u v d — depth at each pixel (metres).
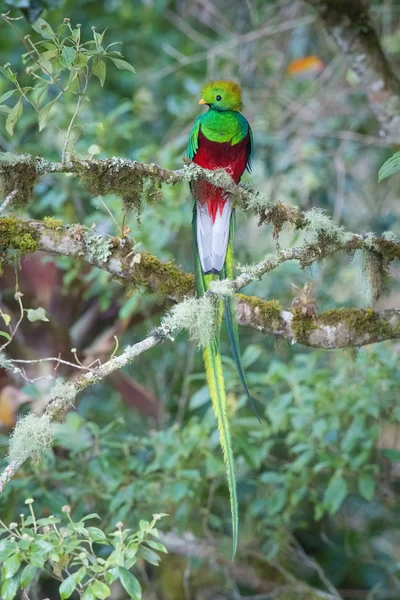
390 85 9.67
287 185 12.00
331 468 9.50
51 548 5.61
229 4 14.41
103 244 6.64
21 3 8.10
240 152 7.50
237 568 10.88
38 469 8.15
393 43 12.62
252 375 9.61
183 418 11.67
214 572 10.84
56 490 9.27
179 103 12.31
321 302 11.25
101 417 11.42
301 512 11.18
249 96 12.59
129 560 5.80
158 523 9.10
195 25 14.75
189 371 10.67
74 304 9.79
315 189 12.01
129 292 7.06
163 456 8.89
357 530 11.37
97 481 9.16
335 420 8.96
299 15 13.08
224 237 6.70
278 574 10.88
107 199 9.40
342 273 11.76
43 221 6.59
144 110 12.99
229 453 5.93
